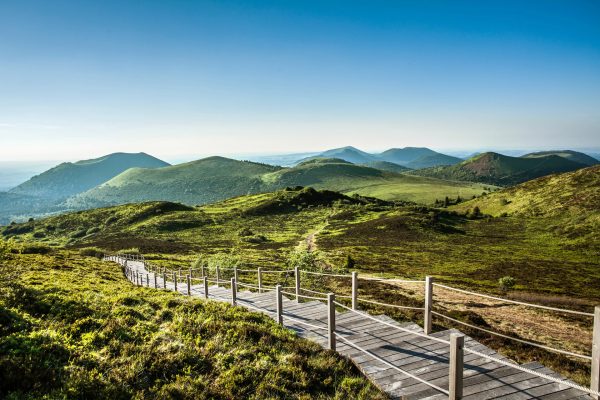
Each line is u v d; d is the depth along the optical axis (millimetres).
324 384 7574
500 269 70625
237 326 10289
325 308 13469
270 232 126938
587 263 78375
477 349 8641
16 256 32438
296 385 7473
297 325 11625
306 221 149625
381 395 6836
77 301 11953
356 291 12352
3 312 9258
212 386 7207
